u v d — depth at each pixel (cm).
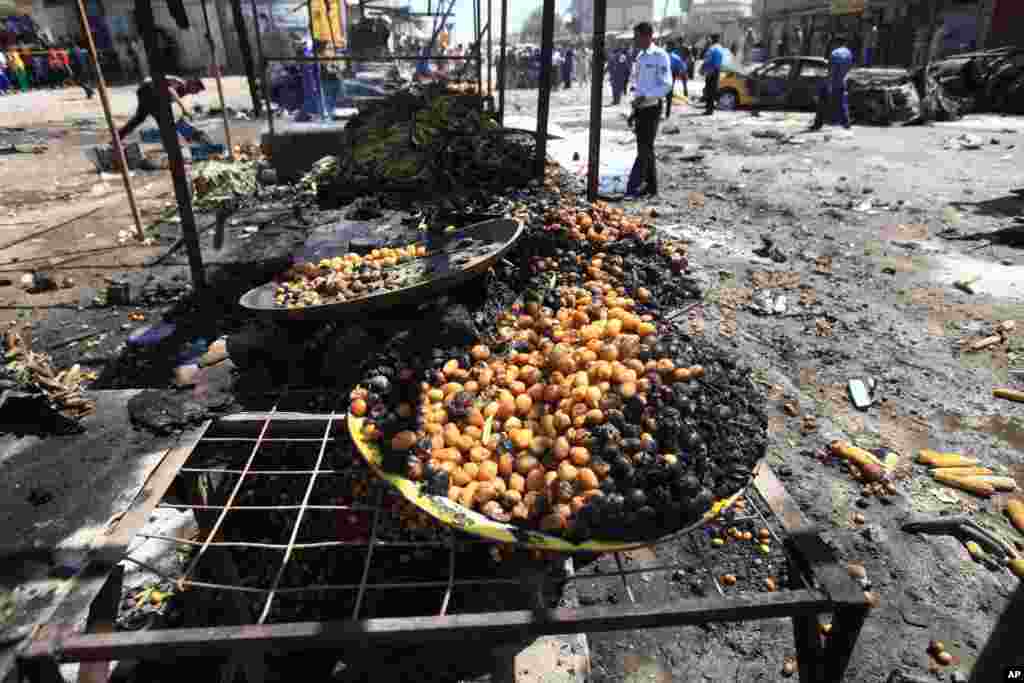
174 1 484
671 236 741
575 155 1113
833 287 609
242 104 2066
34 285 603
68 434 259
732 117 1788
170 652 163
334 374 288
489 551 286
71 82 2889
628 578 297
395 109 764
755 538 313
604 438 208
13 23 2814
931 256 682
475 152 633
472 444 222
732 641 270
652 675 258
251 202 754
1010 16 1972
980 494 342
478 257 313
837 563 186
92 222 805
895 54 2366
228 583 287
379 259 360
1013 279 611
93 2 3042
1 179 1060
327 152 886
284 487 313
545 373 252
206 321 510
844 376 461
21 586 190
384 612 277
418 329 272
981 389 441
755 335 520
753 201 905
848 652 181
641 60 855
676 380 235
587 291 323
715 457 211
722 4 4975
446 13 1245
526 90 2938
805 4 2984
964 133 1407
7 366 301
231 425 261
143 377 445
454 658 262
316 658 270
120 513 217
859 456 364
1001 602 282
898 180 999
